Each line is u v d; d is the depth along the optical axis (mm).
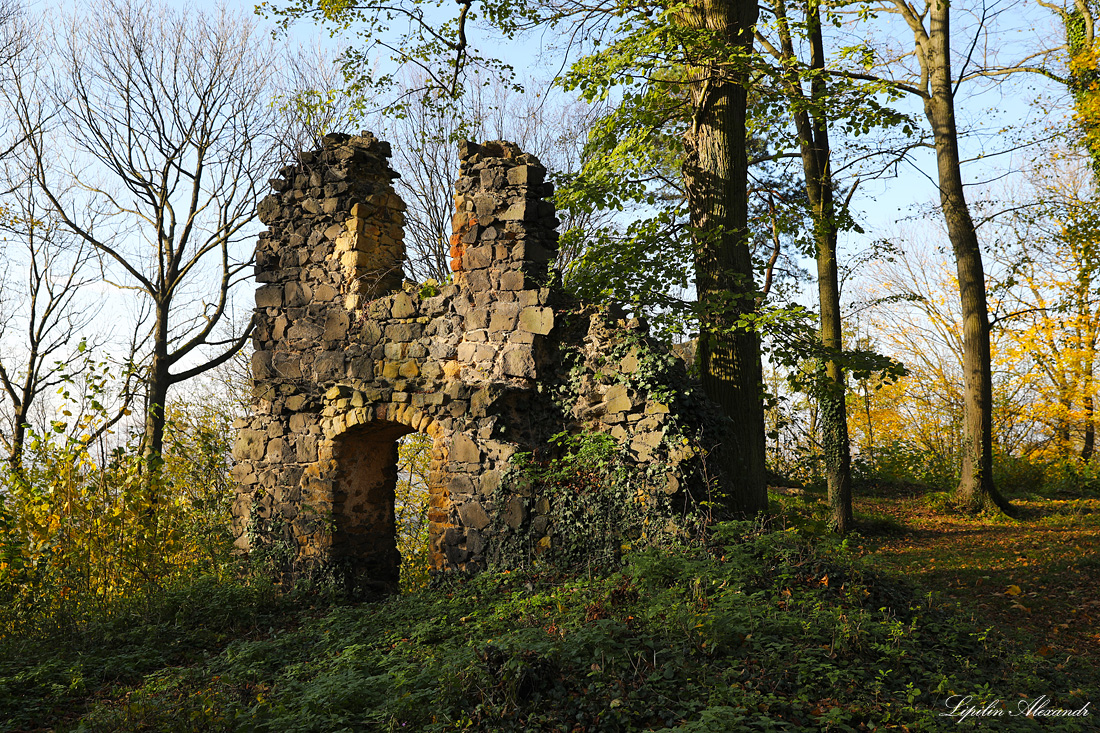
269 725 4945
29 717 5973
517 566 9164
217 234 19906
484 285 9914
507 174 9859
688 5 9969
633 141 10508
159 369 18984
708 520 8117
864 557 7168
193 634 8508
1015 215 16594
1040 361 23000
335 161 11125
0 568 8828
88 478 9734
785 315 8812
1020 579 9797
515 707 4770
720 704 4668
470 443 9641
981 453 16719
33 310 20297
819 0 10547
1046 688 5684
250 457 11328
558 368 9602
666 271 11039
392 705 4898
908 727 4551
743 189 10305
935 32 16781
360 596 10539
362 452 11109
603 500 8828
